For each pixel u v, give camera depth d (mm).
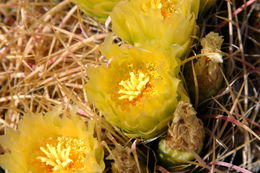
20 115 448
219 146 414
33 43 468
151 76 397
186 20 391
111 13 403
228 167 411
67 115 417
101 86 388
